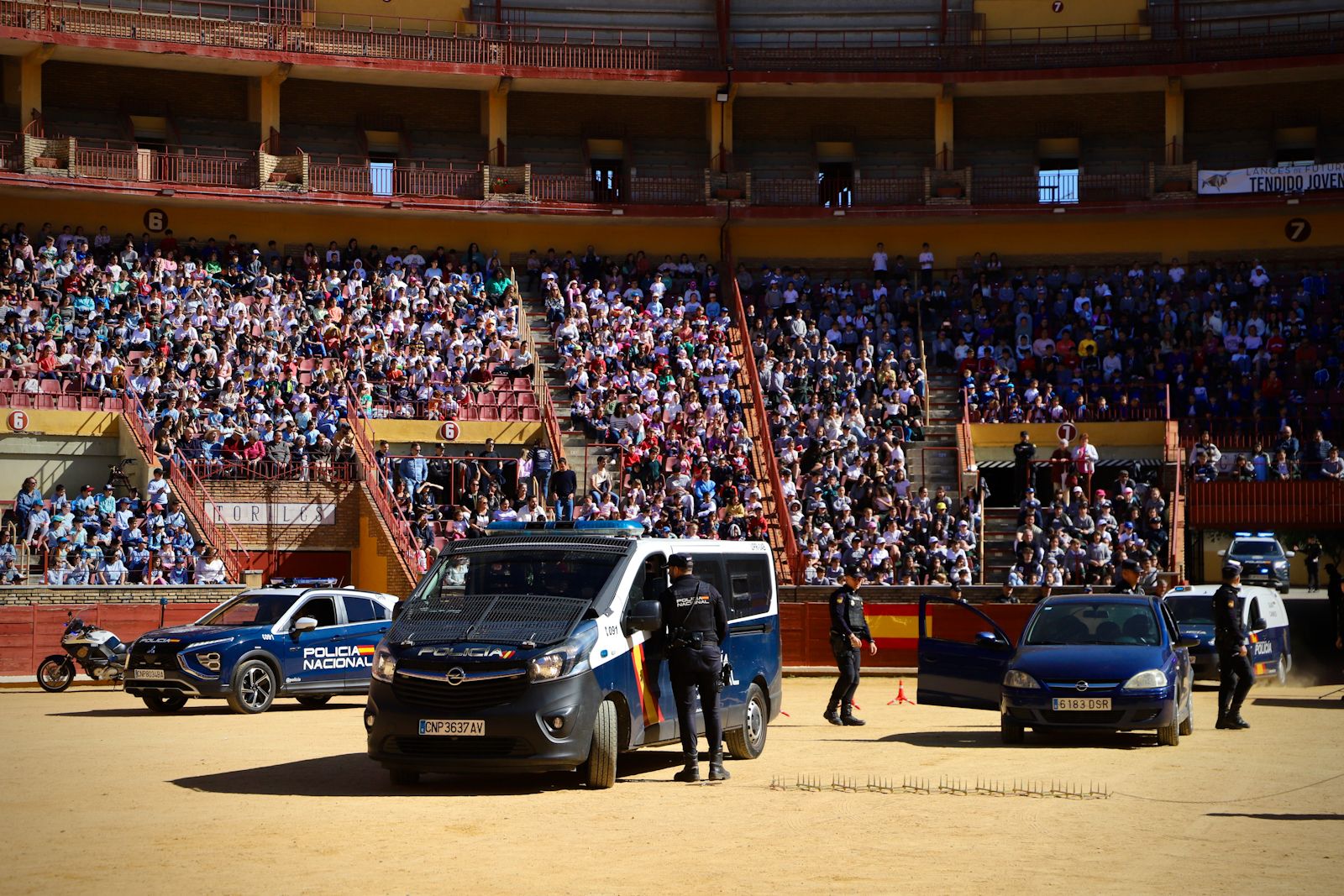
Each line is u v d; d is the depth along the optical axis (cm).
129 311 3734
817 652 3080
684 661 1345
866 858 957
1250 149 4838
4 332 3559
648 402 3872
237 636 2103
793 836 1044
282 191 4400
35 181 4109
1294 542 4781
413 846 998
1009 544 3541
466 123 4909
